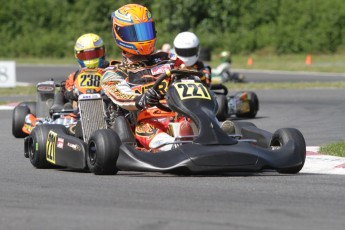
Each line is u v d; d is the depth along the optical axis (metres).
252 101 56.62
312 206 22.64
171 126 29.25
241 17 163.88
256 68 127.31
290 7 160.50
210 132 27.83
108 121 32.22
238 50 158.62
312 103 67.06
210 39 158.75
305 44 156.38
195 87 29.14
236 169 26.98
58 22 171.12
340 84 88.50
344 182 27.59
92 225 19.98
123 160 27.88
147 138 29.95
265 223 20.19
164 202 23.09
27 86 89.88
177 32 160.25
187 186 26.09
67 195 24.52
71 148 30.28
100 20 166.75
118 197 24.02
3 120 55.75
